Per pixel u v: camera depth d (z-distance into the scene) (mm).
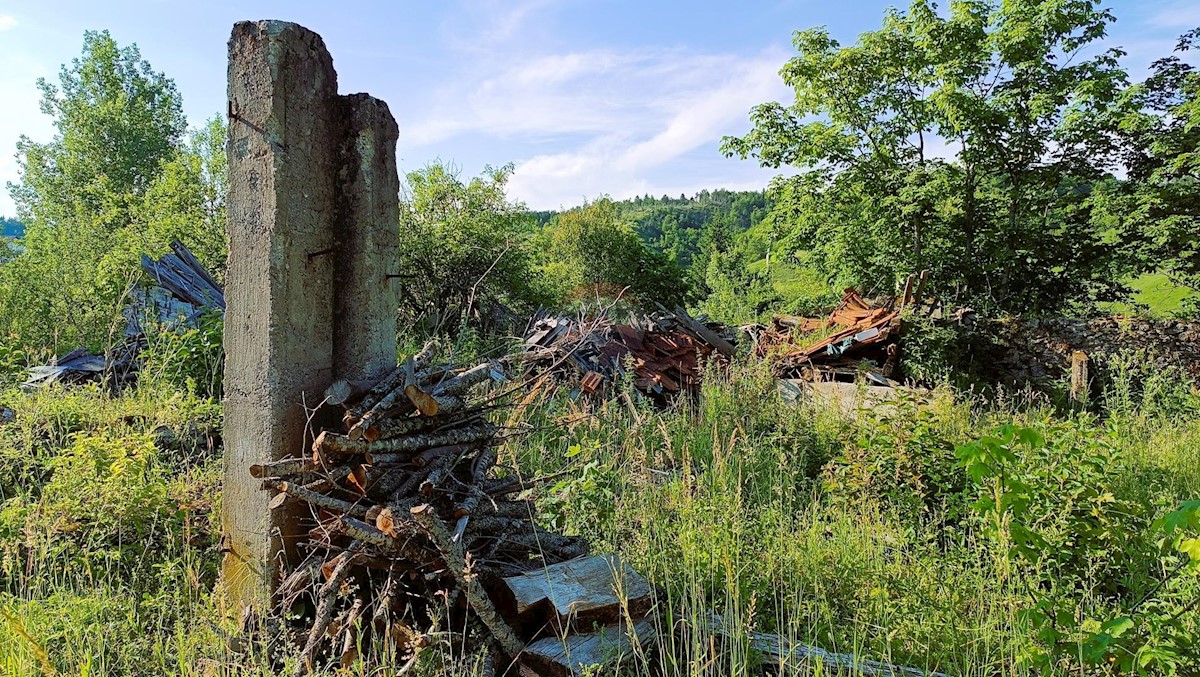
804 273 23969
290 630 3275
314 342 3691
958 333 12977
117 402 6195
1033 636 2943
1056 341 13227
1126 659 2680
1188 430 8430
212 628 3205
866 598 3670
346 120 3832
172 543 3924
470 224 18391
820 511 5332
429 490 3420
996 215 18672
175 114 35656
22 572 3539
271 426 3494
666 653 3230
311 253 3668
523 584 3289
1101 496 3904
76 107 31375
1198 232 15758
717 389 9484
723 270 37344
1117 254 17156
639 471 5945
